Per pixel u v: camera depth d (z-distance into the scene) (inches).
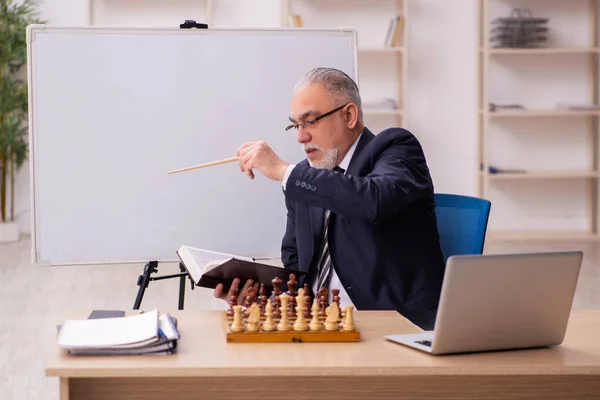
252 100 135.8
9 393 136.6
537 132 318.3
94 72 130.6
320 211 100.5
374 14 308.8
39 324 183.3
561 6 312.0
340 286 100.5
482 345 68.7
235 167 134.7
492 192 321.7
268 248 135.2
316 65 137.3
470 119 315.9
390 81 311.7
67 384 63.6
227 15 304.7
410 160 97.0
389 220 98.0
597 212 318.3
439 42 312.8
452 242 110.2
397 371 64.5
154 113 132.9
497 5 312.3
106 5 298.8
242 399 68.1
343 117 99.3
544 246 292.4
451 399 69.4
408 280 98.0
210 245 133.7
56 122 129.4
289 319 75.7
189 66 134.0
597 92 311.7
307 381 68.4
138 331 68.6
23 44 281.9
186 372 63.3
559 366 65.7
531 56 312.8
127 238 131.5
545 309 69.1
